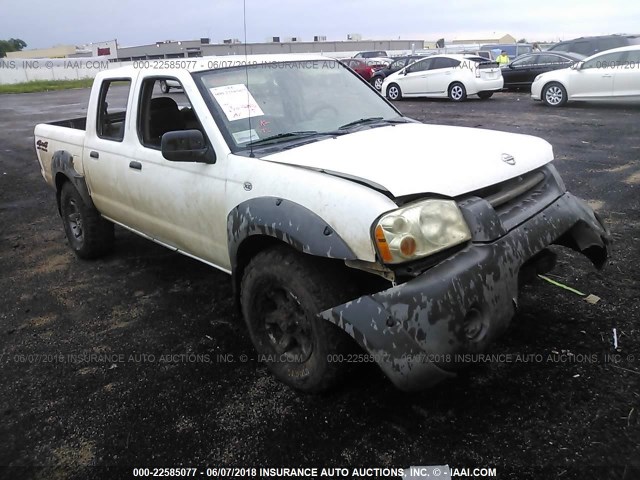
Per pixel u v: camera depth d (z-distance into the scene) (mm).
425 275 2400
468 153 2943
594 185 6637
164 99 4023
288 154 3078
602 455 2430
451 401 2846
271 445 2652
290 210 2715
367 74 23375
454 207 2553
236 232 3033
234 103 3480
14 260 5500
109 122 4516
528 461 2434
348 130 3598
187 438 2742
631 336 3289
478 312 2457
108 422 2908
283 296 2955
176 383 3203
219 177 3248
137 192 4051
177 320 3982
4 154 11820
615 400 2754
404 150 2979
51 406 3076
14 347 3754
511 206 2889
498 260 2549
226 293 4383
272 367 3082
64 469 2602
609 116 12156
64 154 5020
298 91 3822
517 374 3012
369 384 3021
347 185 2600
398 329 2316
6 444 2797
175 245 3979
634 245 4652
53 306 4359
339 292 2670
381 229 2381
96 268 5117
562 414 2691
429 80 17391
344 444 2619
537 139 3404
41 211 7328
